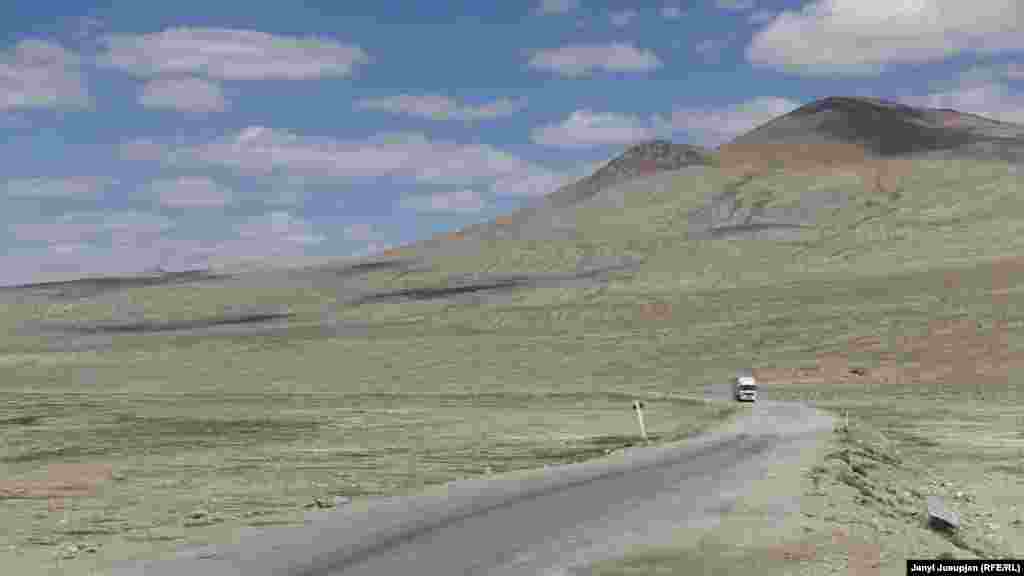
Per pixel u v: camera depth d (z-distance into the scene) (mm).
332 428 68688
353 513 25094
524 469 35719
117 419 79375
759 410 74438
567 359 159875
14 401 107812
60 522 27109
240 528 23203
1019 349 131750
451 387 137875
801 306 179500
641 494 27969
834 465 34188
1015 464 45219
